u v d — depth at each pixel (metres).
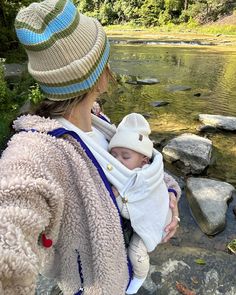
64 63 0.89
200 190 3.55
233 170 4.31
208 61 13.07
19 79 7.12
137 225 1.03
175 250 2.70
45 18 0.88
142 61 13.15
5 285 0.54
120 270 0.94
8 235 0.56
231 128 5.54
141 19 35.94
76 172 0.84
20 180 0.66
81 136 0.96
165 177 1.33
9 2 9.83
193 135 4.91
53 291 2.12
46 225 0.69
